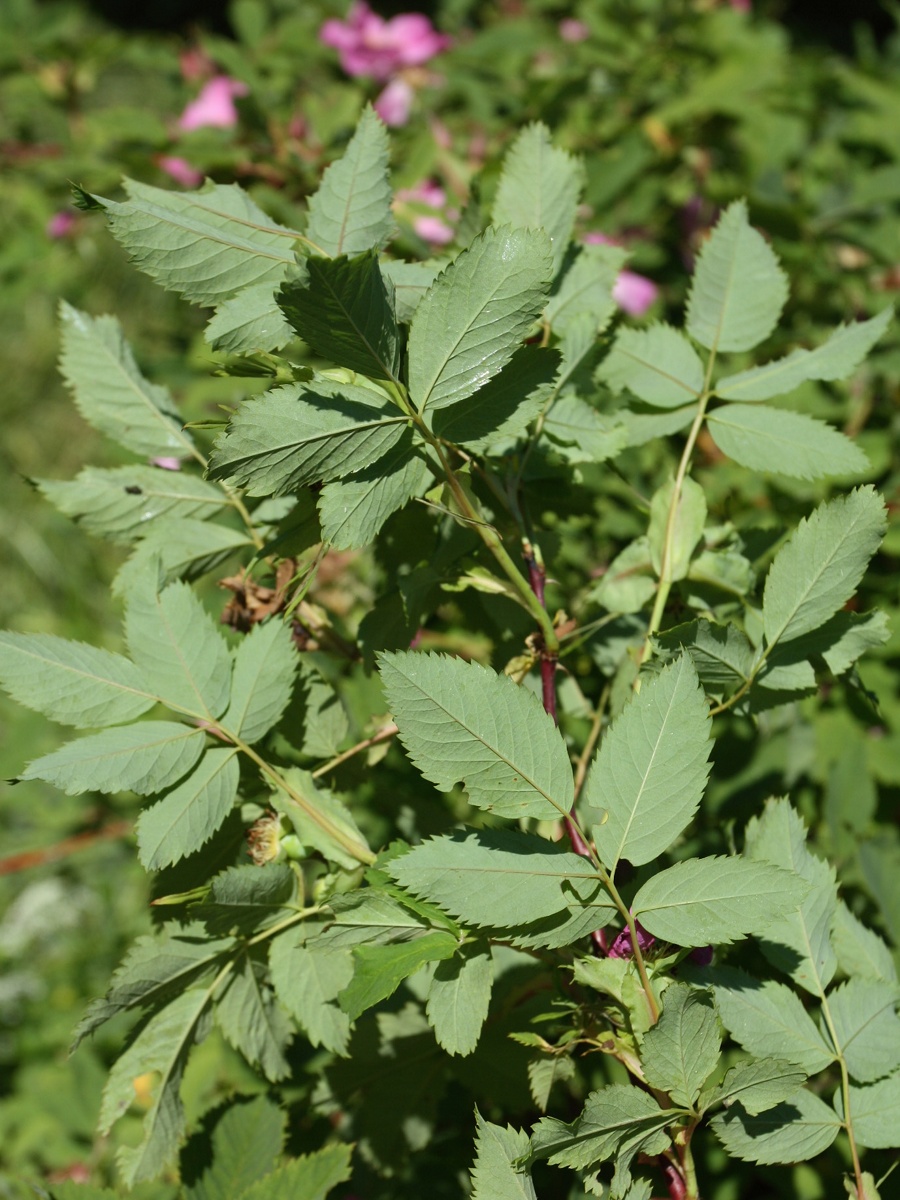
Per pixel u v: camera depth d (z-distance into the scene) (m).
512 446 0.55
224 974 0.54
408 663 0.48
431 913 0.49
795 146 1.01
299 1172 0.54
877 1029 0.52
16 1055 1.35
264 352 0.50
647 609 0.58
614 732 0.49
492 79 1.17
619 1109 0.48
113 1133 0.83
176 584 0.53
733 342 0.58
